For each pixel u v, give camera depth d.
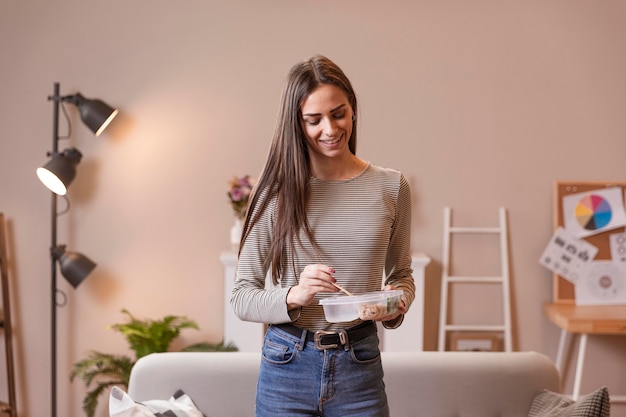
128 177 5.12
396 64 5.11
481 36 5.11
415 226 5.18
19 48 5.05
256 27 5.08
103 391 5.09
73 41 5.06
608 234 5.12
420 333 4.90
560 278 5.13
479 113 5.13
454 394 3.26
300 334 2.28
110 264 5.14
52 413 4.98
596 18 5.12
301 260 2.31
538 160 5.16
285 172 2.29
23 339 5.16
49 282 5.14
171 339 4.91
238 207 4.95
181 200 5.14
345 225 2.31
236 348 4.86
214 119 5.11
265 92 5.10
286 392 2.29
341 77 2.26
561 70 5.13
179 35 5.08
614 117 5.14
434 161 5.15
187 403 3.18
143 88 5.09
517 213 5.18
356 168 2.36
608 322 4.64
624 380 5.20
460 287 5.21
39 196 5.11
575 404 2.99
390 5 5.09
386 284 2.48
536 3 5.11
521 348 5.24
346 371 2.27
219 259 5.16
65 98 4.89
